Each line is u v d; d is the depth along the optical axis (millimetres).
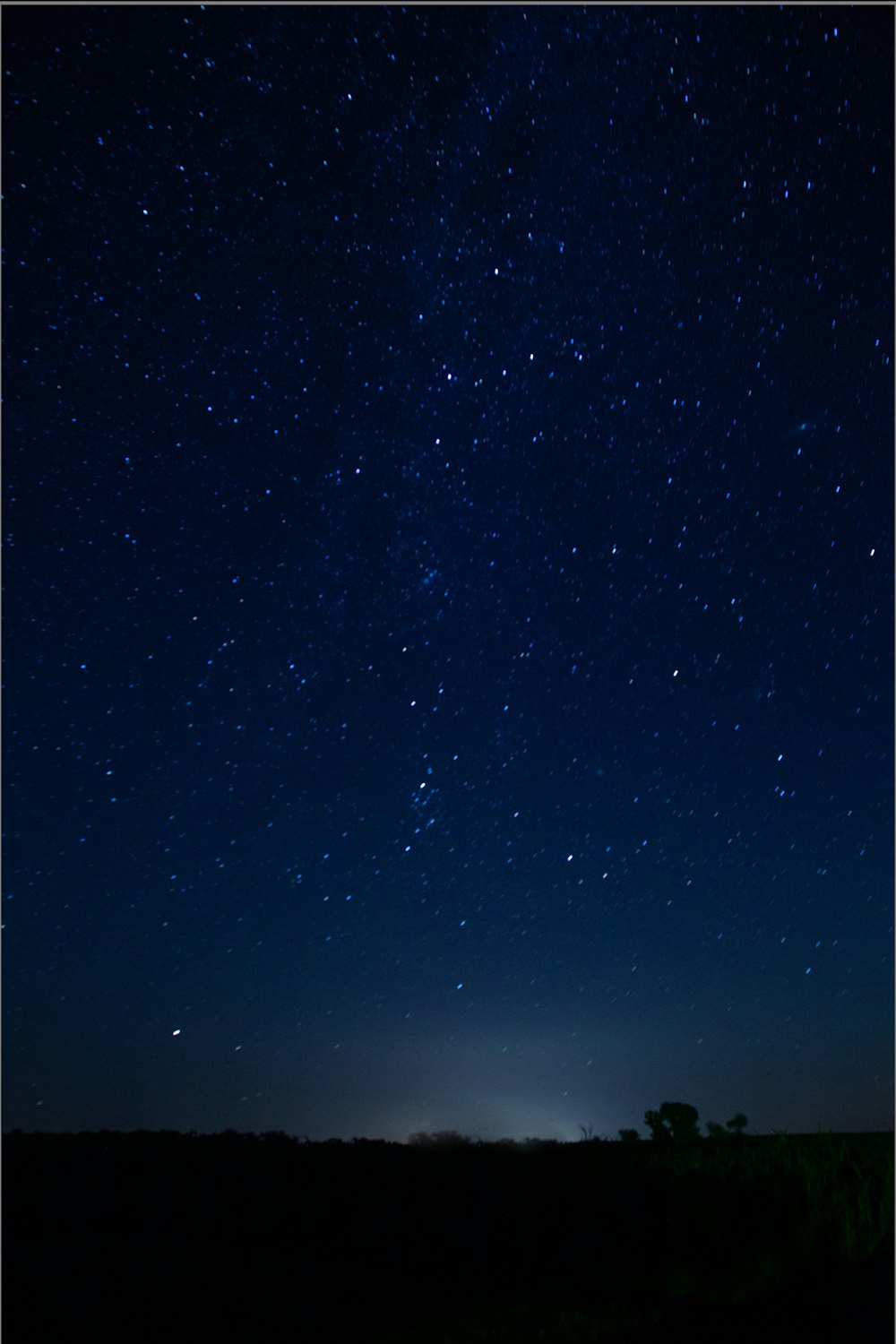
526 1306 6145
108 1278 6871
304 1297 6562
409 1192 8469
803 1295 5070
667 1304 5742
